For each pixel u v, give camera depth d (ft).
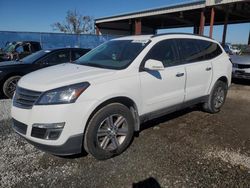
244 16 74.38
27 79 11.53
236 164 11.10
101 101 10.50
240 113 18.88
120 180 9.78
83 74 11.12
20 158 11.35
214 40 18.20
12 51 41.19
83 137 10.45
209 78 16.84
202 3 54.95
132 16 80.48
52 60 24.32
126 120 11.67
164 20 94.02
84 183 9.59
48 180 9.75
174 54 14.35
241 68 31.07
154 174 10.19
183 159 11.41
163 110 13.83
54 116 9.68
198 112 18.72
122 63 12.35
